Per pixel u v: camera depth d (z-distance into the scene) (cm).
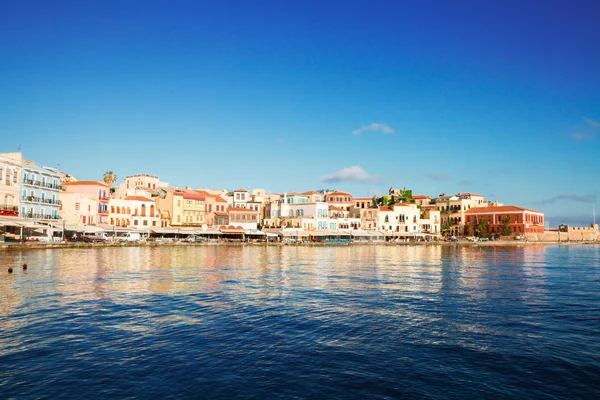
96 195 12812
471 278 5278
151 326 2725
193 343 2389
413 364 2103
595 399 1752
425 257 9531
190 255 9156
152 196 16012
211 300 3606
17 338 2441
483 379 1933
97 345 2334
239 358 2161
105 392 1772
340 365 2080
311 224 16838
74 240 11338
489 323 2872
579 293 4088
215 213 16138
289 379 1912
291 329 2689
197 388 1816
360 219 18088
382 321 2906
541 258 9581
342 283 4734
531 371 2025
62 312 3066
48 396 1734
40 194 10662
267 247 13775
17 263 6253
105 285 4325
